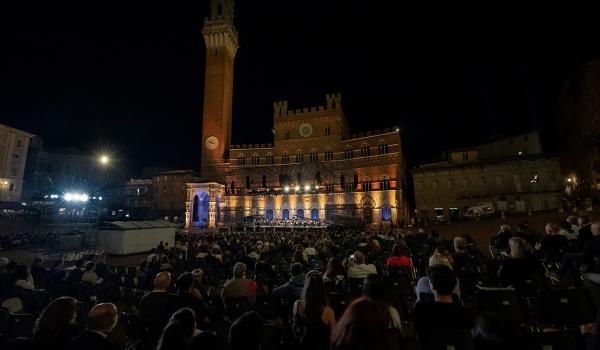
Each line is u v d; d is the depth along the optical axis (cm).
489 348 390
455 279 612
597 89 4256
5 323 840
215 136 8069
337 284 1048
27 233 4562
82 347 553
